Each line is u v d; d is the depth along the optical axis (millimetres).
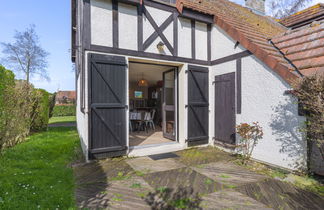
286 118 3439
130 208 2205
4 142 4438
